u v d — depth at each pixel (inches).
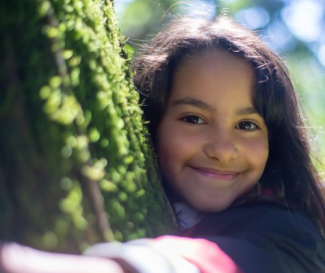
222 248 48.8
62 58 40.1
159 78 73.0
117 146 50.0
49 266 31.4
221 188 71.1
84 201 39.9
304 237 61.4
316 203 81.5
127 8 294.7
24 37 39.3
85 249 38.5
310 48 302.4
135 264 33.8
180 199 72.5
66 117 38.8
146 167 61.6
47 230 36.8
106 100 48.3
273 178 80.1
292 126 80.8
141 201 53.5
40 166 37.6
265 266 50.9
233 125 71.8
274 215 63.5
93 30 49.8
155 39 83.1
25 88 38.6
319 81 291.7
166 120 72.6
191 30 75.8
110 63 53.5
